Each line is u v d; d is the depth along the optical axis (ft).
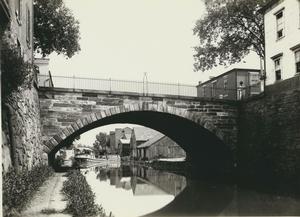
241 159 94.12
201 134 102.37
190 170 127.13
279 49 82.38
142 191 77.66
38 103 78.23
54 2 111.34
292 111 74.74
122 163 246.06
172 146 188.24
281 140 77.71
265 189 72.08
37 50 120.67
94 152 366.84
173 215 48.83
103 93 84.23
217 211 50.98
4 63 42.88
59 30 115.75
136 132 262.88
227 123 94.99
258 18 119.44
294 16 77.30
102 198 67.10
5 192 32.68
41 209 38.29
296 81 74.64
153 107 88.69
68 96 81.76
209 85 141.38
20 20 57.41
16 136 49.14
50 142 79.61
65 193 48.57
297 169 71.15
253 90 114.83
